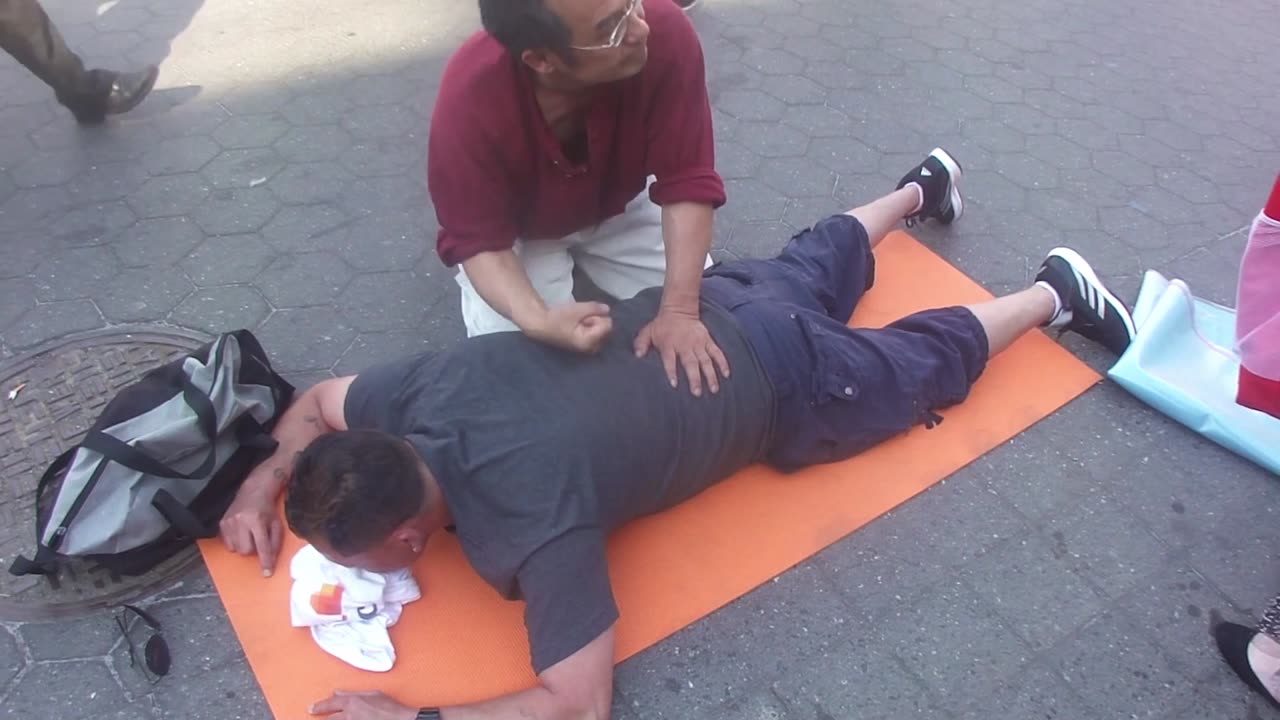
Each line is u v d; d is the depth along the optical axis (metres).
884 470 2.28
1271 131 3.58
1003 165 3.32
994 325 2.41
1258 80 3.90
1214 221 3.11
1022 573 2.10
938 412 2.42
